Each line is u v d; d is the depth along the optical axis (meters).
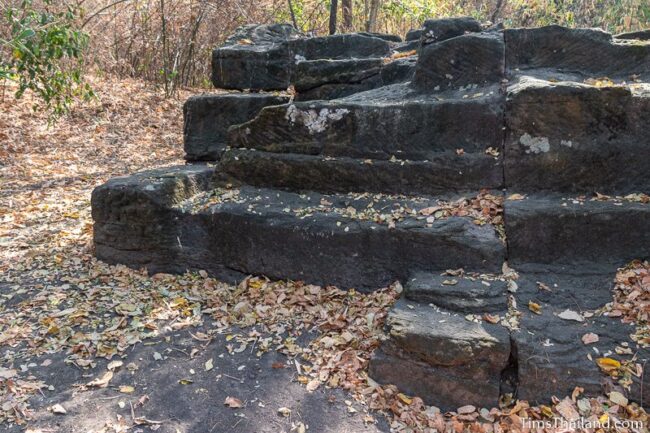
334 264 3.81
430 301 3.26
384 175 4.02
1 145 6.93
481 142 3.88
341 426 2.85
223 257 4.07
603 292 3.27
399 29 11.52
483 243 3.48
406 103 4.00
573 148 3.69
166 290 3.97
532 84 3.74
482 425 2.80
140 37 9.70
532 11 10.16
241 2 9.74
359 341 3.35
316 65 5.06
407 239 3.62
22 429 2.77
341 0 10.63
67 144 7.44
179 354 3.35
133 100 9.02
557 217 3.46
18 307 3.71
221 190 4.40
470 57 4.29
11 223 5.00
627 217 3.40
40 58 5.91
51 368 3.20
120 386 3.10
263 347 3.38
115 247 4.26
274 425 2.86
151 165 7.02
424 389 3.00
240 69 5.61
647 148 3.58
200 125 5.18
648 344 2.90
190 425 2.86
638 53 4.15
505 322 3.06
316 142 4.21
